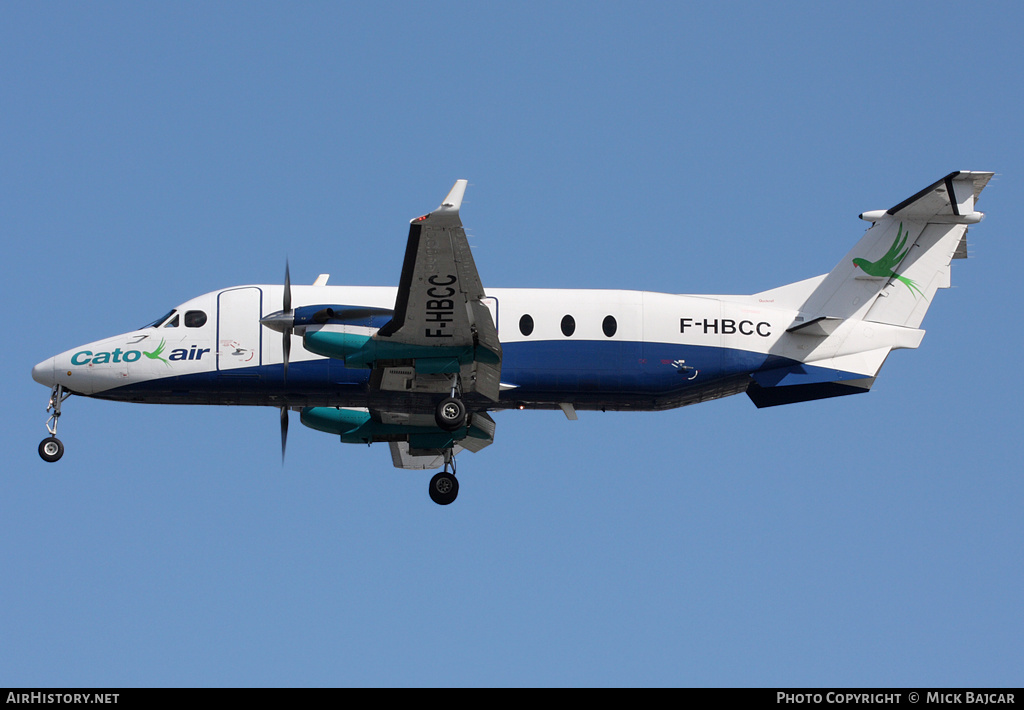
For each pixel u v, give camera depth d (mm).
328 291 77938
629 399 80375
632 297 80312
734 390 82562
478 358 72812
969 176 78875
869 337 81938
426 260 64375
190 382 78000
